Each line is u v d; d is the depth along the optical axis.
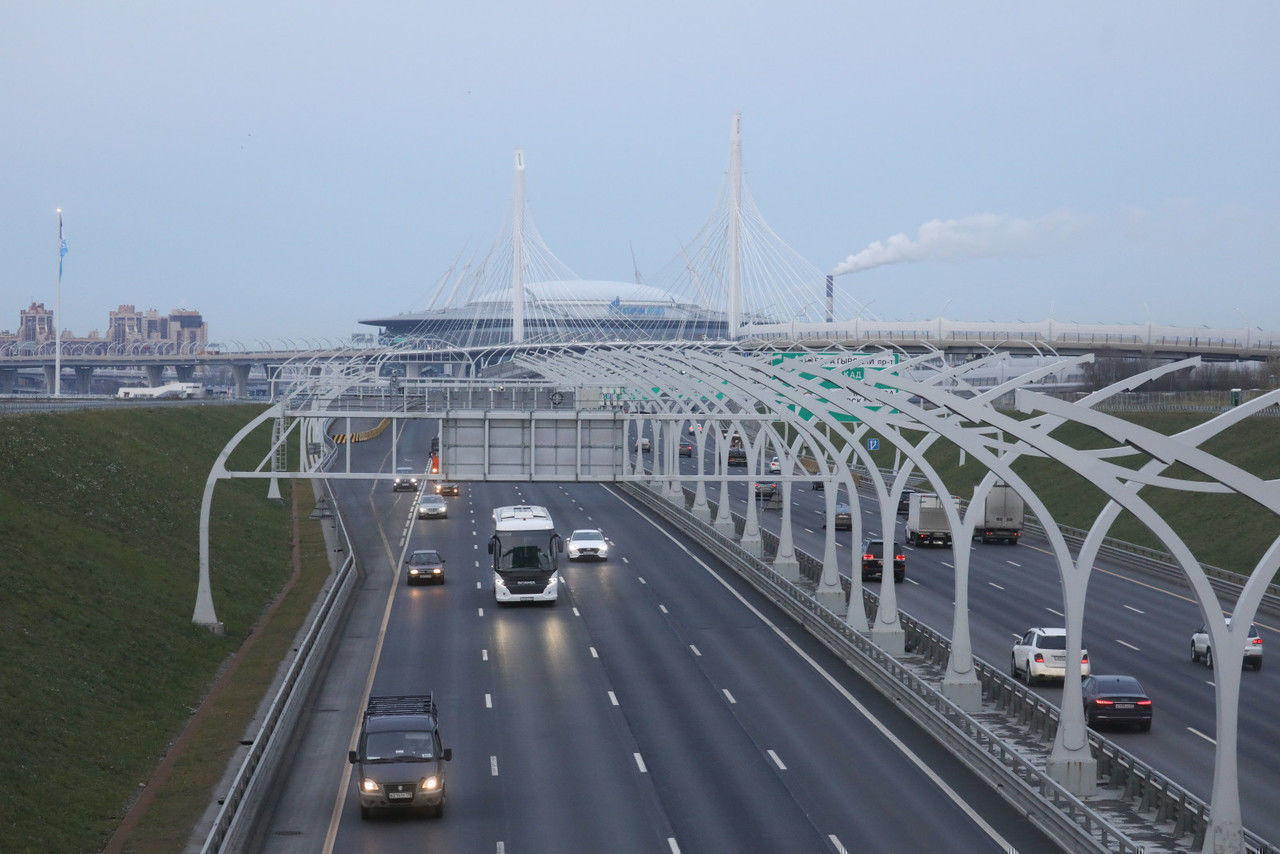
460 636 60.53
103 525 71.62
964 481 131.38
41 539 60.41
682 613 66.69
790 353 86.06
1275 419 111.31
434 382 86.81
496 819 34.44
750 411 79.06
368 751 35.00
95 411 106.44
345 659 55.44
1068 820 31.12
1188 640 60.84
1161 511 101.19
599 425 66.19
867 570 78.38
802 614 63.19
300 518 106.88
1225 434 112.62
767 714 46.16
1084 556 36.44
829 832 33.09
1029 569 84.69
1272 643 60.62
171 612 60.47
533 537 69.06
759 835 32.88
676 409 96.44
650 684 50.75
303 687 47.88
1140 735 42.91
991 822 33.91
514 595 68.31
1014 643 59.03
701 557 87.38
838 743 42.31
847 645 54.41
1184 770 38.50
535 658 55.59
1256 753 40.69
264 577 77.94
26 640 47.53
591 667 53.88
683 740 42.59
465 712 46.31
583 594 72.69
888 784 37.59
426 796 34.31
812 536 99.31
